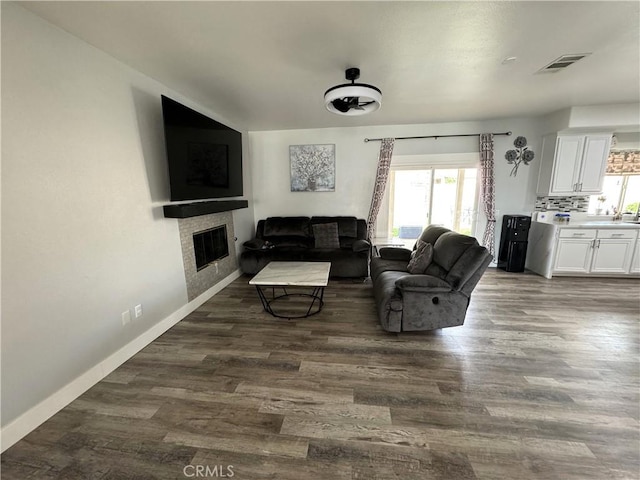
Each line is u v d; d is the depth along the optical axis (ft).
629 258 13.04
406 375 6.62
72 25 5.62
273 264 10.83
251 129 15.92
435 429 5.10
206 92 9.72
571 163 13.30
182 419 5.38
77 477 4.31
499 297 11.32
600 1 5.12
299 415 5.45
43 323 5.39
